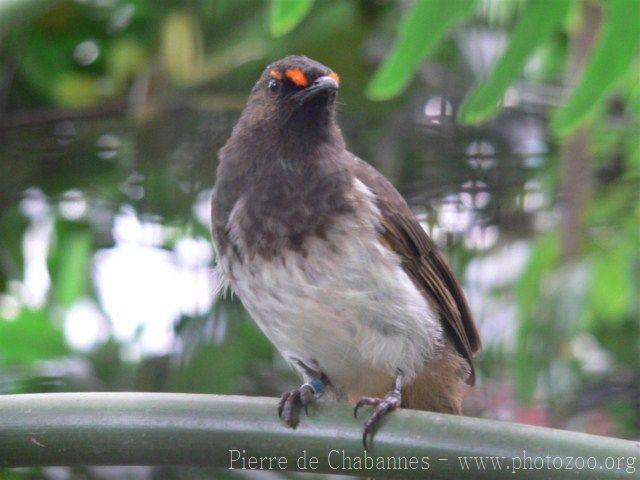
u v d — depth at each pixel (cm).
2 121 1219
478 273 1105
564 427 1035
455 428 596
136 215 1160
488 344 1052
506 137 1144
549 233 1083
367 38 1174
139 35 1247
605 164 1132
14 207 1221
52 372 1007
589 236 1084
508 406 1069
